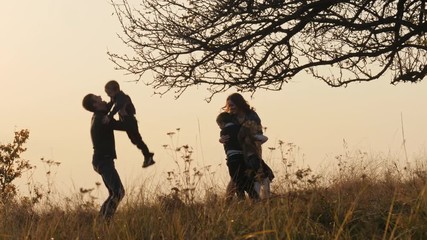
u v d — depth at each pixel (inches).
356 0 526.3
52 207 300.0
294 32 528.1
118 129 365.7
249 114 344.8
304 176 292.8
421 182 296.5
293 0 524.7
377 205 268.1
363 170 355.6
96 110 365.7
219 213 257.4
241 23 528.7
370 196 296.2
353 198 279.9
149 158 377.1
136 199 273.9
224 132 337.4
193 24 530.0
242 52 529.3
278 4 520.4
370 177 342.3
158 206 263.7
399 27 532.1
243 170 330.6
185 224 250.8
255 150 328.5
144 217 257.8
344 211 257.6
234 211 265.3
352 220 241.6
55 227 253.8
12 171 495.2
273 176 329.4
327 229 238.1
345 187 320.2
